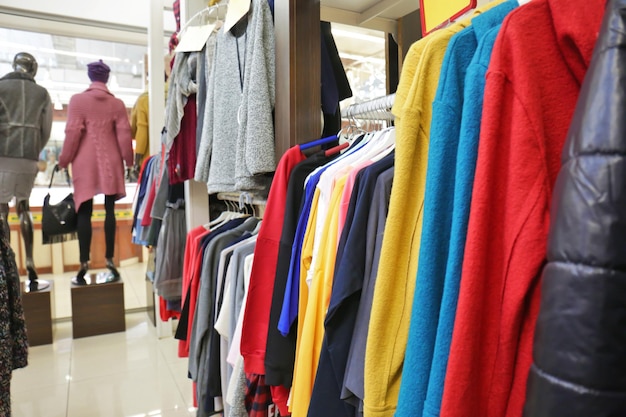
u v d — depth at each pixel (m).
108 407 2.04
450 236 0.54
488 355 0.49
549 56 0.49
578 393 0.34
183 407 2.05
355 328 0.76
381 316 0.65
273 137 1.16
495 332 0.48
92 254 3.83
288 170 1.09
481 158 0.49
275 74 1.20
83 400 2.11
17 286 1.40
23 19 3.35
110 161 3.12
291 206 1.04
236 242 1.41
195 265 1.56
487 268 0.48
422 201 0.64
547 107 0.48
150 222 2.65
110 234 3.27
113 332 3.10
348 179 0.83
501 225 0.48
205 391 1.41
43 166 3.48
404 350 0.65
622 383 0.33
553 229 0.38
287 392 1.06
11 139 2.62
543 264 0.45
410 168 0.63
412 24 1.43
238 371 1.17
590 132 0.35
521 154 0.47
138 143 3.46
